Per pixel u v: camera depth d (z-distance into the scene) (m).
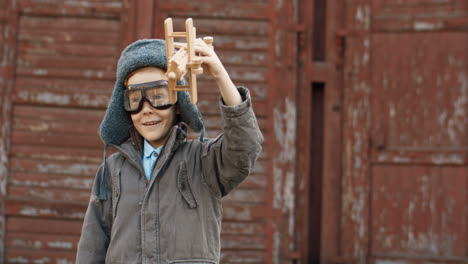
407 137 4.84
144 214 1.87
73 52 4.77
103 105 4.74
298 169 4.85
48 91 4.75
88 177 4.72
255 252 4.70
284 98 4.76
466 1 4.83
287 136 4.75
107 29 4.77
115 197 1.94
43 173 4.73
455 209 4.75
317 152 5.01
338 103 4.93
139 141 2.00
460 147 4.77
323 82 4.93
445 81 4.82
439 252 4.75
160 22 4.74
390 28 4.87
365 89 4.87
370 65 4.87
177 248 1.84
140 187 1.92
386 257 4.79
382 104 4.86
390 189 4.82
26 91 4.75
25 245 4.70
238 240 4.68
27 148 4.75
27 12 4.78
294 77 4.77
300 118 4.86
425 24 4.84
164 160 1.91
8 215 4.71
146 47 1.94
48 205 4.70
